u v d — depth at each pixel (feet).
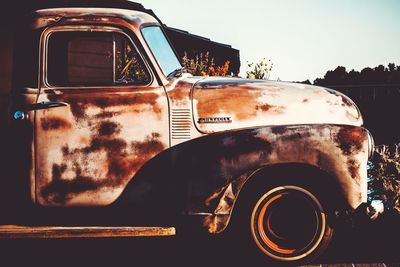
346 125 12.80
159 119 13.20
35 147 13.12
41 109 13.10
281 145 12.42
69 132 13.12
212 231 12.57
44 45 13.28
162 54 14.39
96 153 13.16
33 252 14.73
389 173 17.48
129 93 13.25
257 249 12.80
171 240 15.69
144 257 13.99
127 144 13.15
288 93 13.78
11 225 12.98
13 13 28.43
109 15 13.43
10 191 13.34
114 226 12.91
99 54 13.46
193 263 13.33
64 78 13.42
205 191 12.54
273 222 12.83
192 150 12.85
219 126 13.19
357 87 42.91
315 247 12.78
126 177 13.17
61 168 13.14
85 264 13.51
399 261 13.03
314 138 12.45
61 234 12.41
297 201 12.78
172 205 13.16
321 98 13.83
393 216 16.25
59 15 13.35
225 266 12.98
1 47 27.91
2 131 13.34
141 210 13.29
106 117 13.16
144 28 13.93
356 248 14.12
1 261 13.91
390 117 36.88
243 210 12.80
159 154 13.17
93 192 13.17
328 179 12.62
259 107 13.41
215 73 29.60
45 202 13.23
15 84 13.41
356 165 12.46
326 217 12.71
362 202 12.51
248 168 12.42
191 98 13.37
